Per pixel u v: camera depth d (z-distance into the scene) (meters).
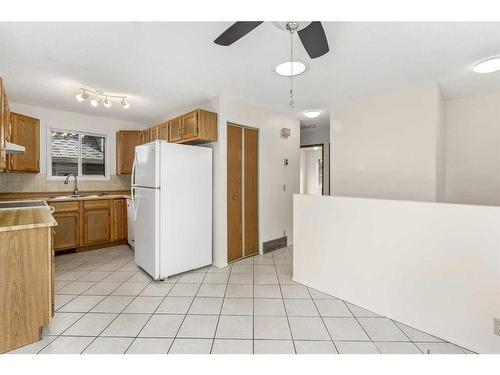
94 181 4.32
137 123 4.71
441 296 1.80
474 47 2.00
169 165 2.82
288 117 4.21
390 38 1.87
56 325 1.94
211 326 1.94
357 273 2.26
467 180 3.14
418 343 1.75
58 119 3.89
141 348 1.69
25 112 3.61
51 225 1.79
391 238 2.04
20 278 1.72
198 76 2.58
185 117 3.22
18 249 1.71
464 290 1.70
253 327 1.93
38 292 1.77
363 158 3.17
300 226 2.74
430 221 1.84
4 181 3.54
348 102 3.31
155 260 2.73
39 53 2.11
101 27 1.74
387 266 2.07
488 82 2.71
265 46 1.98
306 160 8.12
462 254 1.71
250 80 2.68
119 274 2.98
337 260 2.40
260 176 3.76
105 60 2.23
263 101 3.41
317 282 2.58
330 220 2.46
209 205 3.23
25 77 2.62
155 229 2.73
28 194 3.68
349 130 3.30
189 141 3.28
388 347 1.71
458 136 3.20
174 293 2.50
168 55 2.14
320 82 2.73
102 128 4.34
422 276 1.88
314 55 1.66
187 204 2.99
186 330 1.89
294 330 1.90
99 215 3.91
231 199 3.40
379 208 2.11
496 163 2.98
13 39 1.89
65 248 3.60
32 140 3.46
